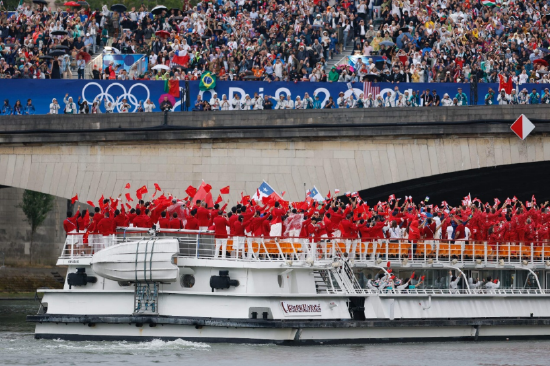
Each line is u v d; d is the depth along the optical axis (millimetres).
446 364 95750
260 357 94750
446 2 181625
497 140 142500
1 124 152000
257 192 127250
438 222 118625
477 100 149500
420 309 111812
